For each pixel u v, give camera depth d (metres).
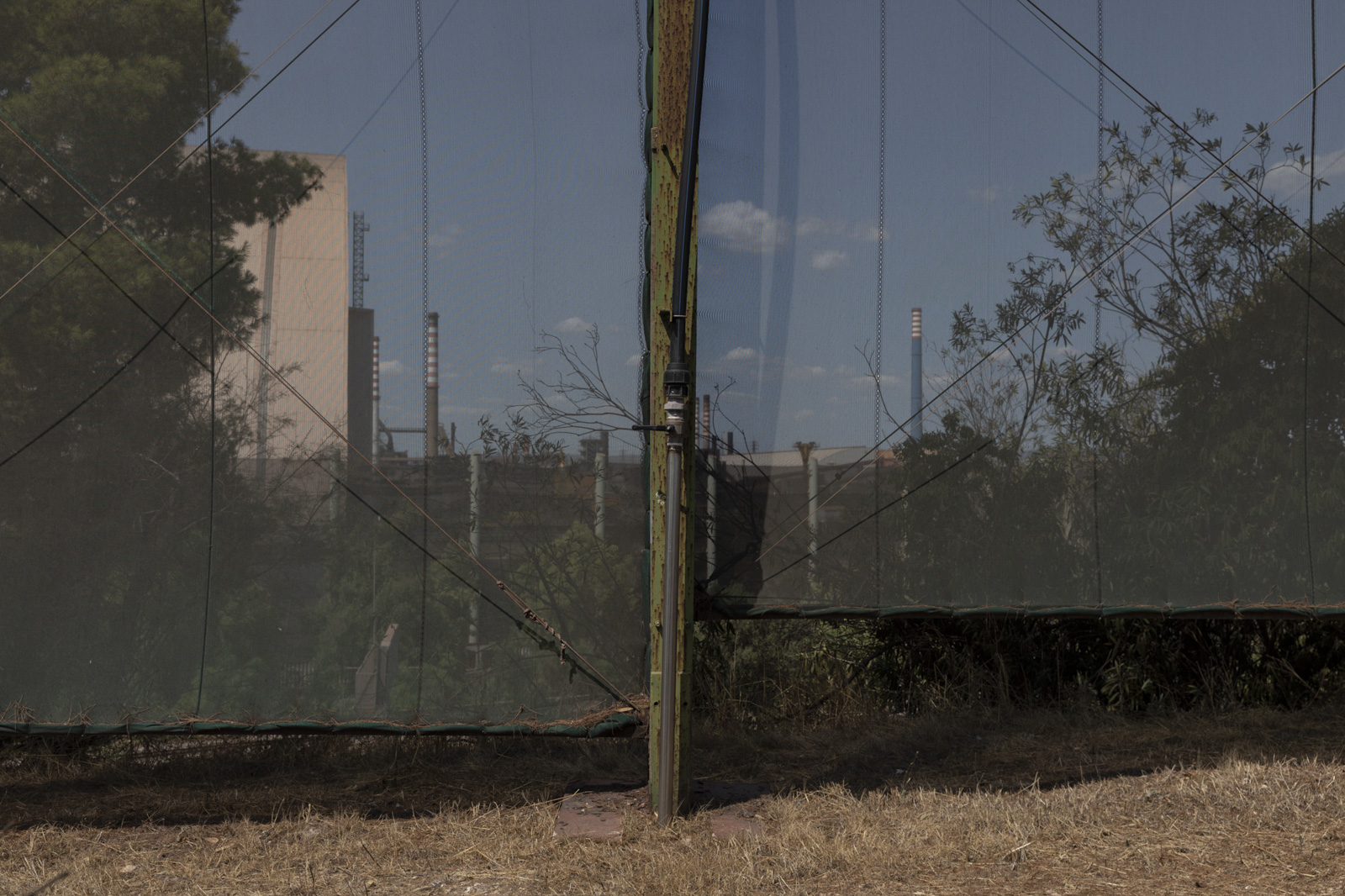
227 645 4.58
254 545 4.61
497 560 4.66
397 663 4.61
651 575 4.36
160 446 4.60
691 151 4.24
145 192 4.58
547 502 4.69
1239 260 5.03
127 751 5.30
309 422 4.63
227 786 4.90
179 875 3.74
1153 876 3.54
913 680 6.43
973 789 4.73
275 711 4.57
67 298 4.56
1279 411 5.04
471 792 4.77
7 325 4.53
